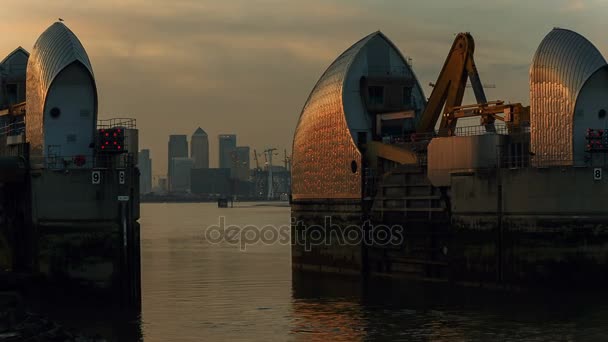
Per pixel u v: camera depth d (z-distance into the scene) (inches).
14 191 3531.0
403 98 4505.4
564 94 3417.8
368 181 4175.7
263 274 4330.7
